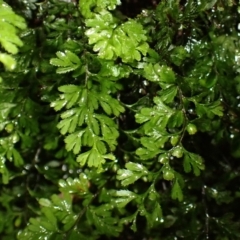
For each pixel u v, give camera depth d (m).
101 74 0.16
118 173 0.17
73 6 0.17
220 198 0.18
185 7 0.17
